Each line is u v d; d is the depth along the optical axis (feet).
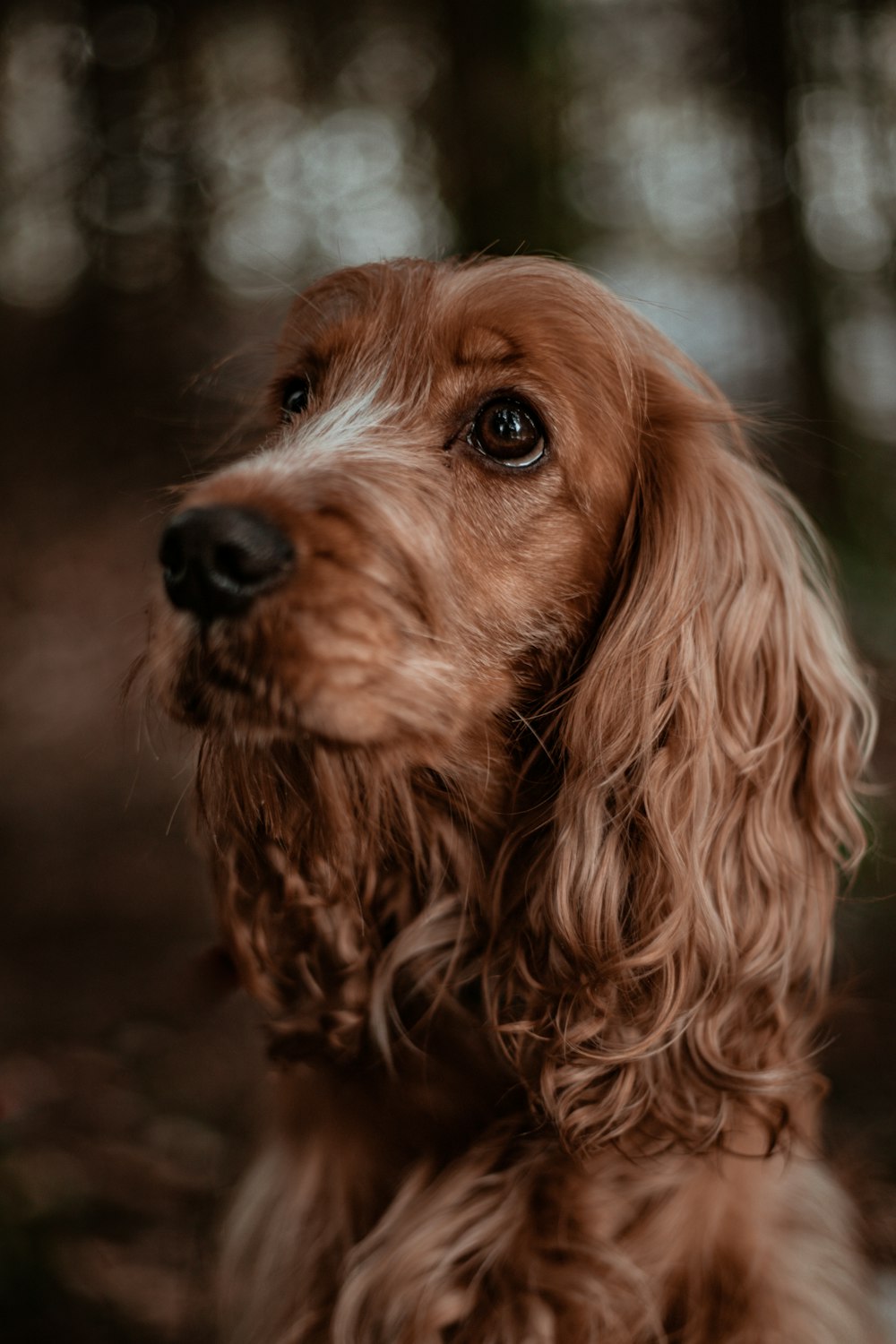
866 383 6.23
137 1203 2.29
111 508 5.93
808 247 5.68
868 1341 1.86
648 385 1.94
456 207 4.33
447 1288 1.75
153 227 6.47
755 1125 1.82
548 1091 1.75
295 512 1.66
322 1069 1.86
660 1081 1.77
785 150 5.82
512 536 1.82
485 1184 1.78
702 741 1.82
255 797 1.81
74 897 3.59
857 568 4.12
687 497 1.89
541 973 1.81
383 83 6.40
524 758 1.87
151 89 6.36
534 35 4.41
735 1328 1.76
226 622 1.63
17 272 6.93
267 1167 2.02
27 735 4.82
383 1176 1.86
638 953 1.77
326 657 1.63
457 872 1.86
